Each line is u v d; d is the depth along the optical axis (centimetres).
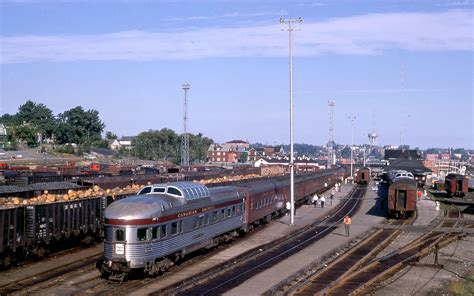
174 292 2583
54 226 3391
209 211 3622
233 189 4247
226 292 2623
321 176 10062
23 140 17012
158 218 2909
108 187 4722
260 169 10012
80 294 2542
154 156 19475
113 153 18638
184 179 6356
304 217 6184
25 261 3272
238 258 3550
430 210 7144
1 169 6203
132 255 2773
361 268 3328
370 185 12744
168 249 3030
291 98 5512
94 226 3856
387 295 2767
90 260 3419
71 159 14075
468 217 6419
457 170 18062
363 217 6378
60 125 19838
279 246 4122
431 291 2886
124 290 2653
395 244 4441
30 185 4009
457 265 3622
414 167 15625
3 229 2942
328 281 2970
